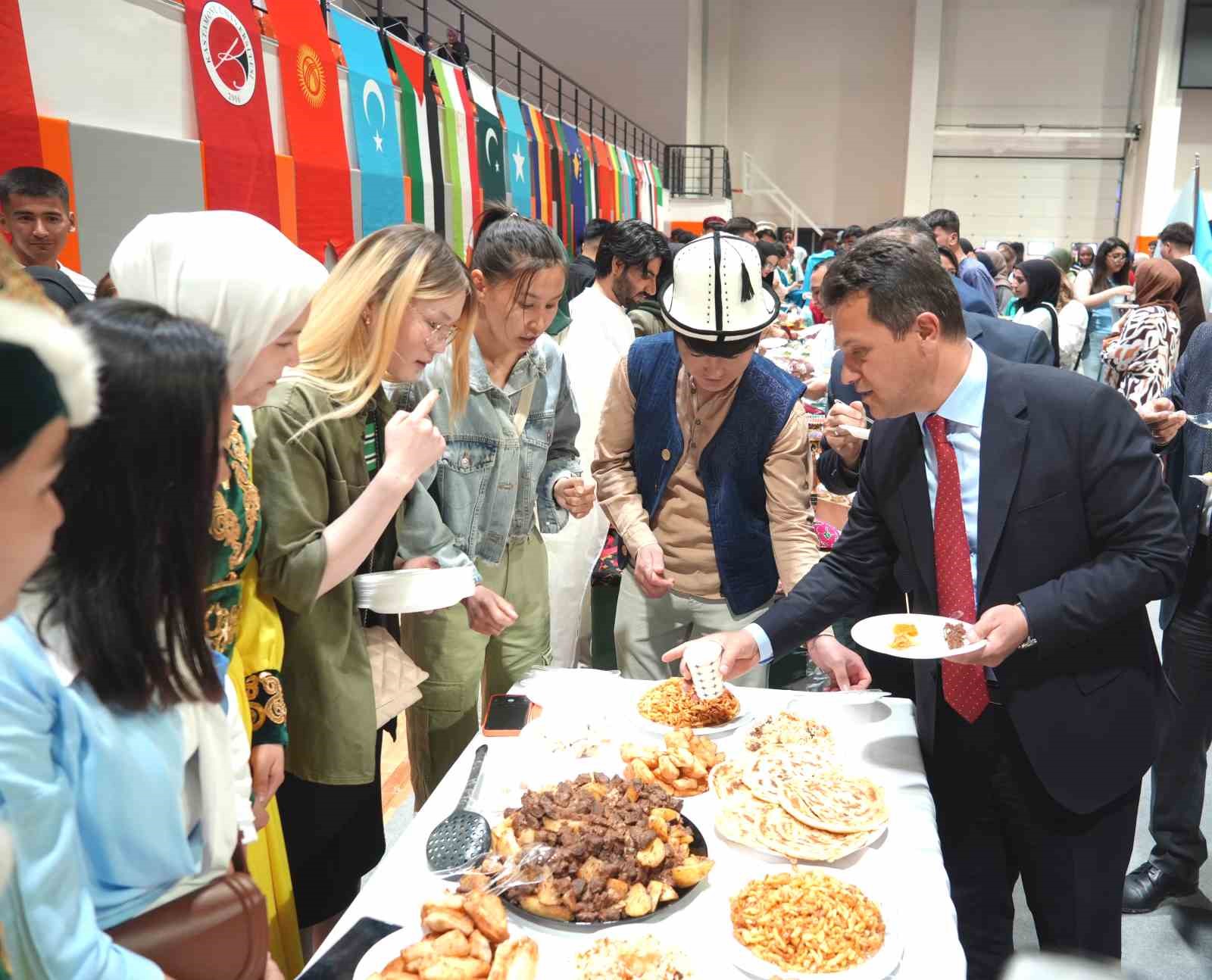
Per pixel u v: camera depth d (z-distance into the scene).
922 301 1.31
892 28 14.71
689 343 1.77
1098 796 1.41
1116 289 6.98
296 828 1.55
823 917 1.02
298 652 1.46
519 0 13.55
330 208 3.31
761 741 1.45
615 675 1.75
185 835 0.87
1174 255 6.14
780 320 6.29
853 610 1.66
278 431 1.35
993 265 7.45
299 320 1.19
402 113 4.05
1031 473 1.37
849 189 15.28
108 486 0.70
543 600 2.13
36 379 0.44
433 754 1.94
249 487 1.27
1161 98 13.62
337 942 1.02
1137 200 14.20
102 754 0.78
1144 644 1.44
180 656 0.79
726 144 15.39
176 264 1.11
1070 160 14.63
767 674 2.20
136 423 0.70
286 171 3.01
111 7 2.25
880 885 1.10
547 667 1.94
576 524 2.78
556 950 1.01
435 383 1.75
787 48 15.05
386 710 1.56
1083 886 1.46
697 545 2.04
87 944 0.74
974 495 1.43
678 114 13.66
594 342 3.10
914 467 1.50
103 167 2.21
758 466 1.95
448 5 13.17
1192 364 2.14
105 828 0.80
